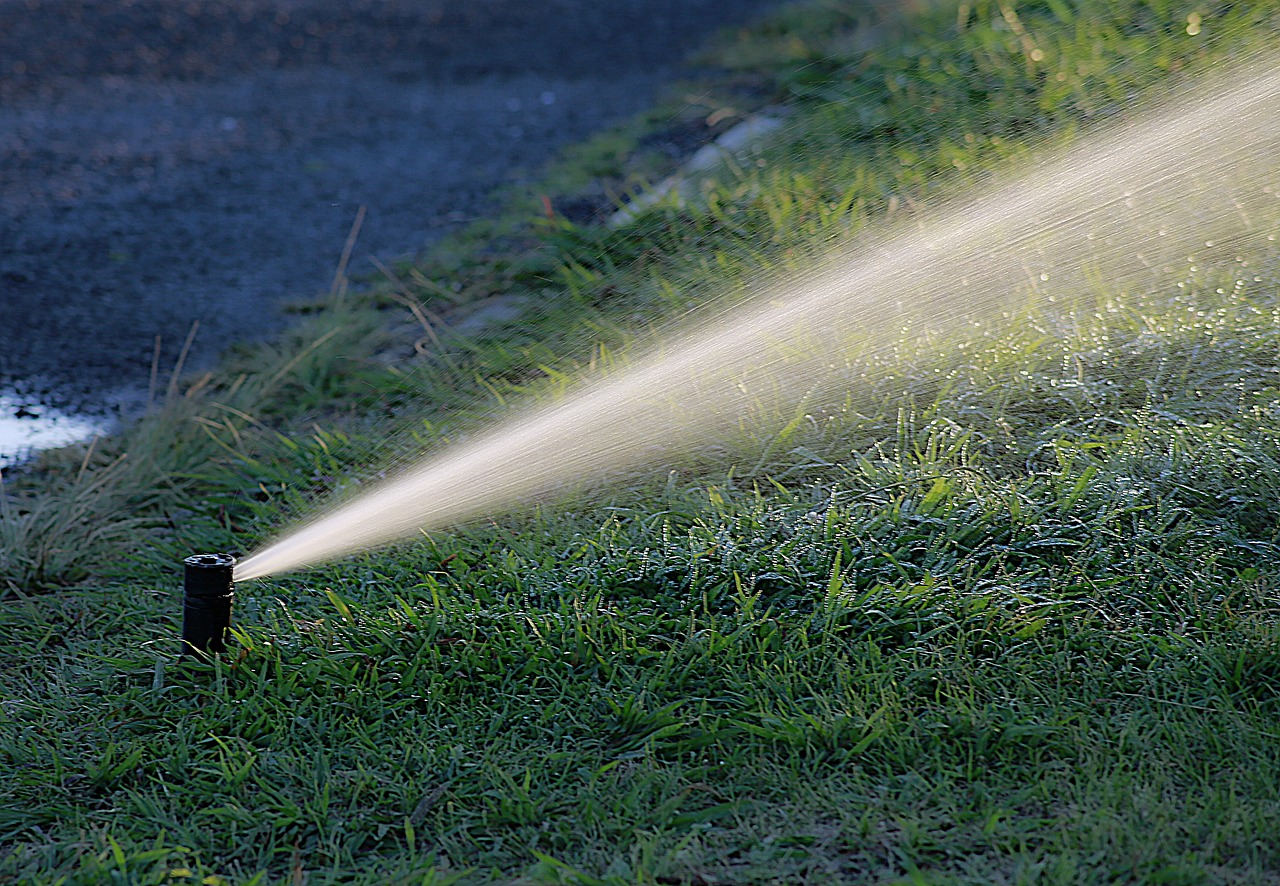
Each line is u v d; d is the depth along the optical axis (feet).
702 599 39.68
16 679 41.55
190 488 56.13
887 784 32.53
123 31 137.49
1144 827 30.07
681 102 99.45
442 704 37.11
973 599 38.32
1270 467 41.22
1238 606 37.83
